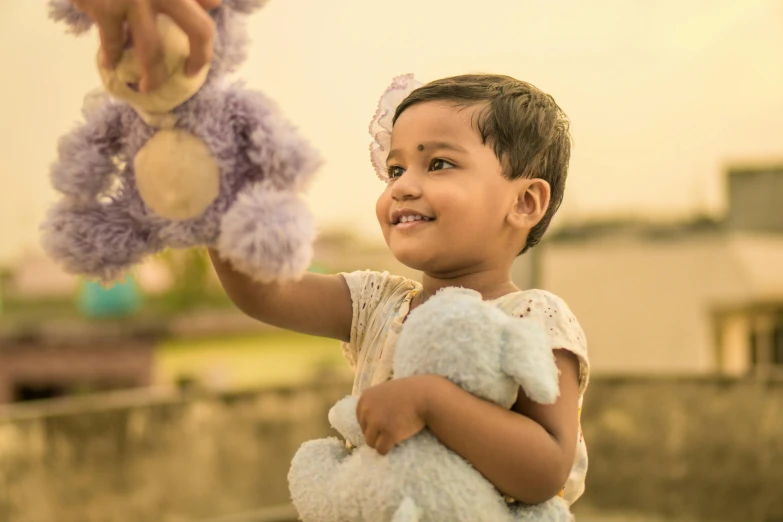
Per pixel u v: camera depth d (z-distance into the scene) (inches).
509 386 37.3
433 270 44.9
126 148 37.8
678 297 217.0
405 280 50.2
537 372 36.1
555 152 47.9
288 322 47.2
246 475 134.6
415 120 44.2
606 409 144.9
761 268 212.8
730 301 214.5
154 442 126.0
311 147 36.4
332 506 38.1
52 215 37.9
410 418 36.3
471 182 43.1
